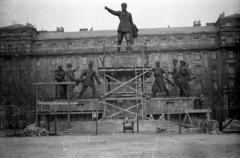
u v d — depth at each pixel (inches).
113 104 1150.3
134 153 485.4
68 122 1017.5
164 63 2709.2
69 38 2785.4
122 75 1193.4
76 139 720.3
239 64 2503.7
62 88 1208.8
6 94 1662.2
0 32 2684.5
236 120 1234.0
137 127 878.4
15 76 1902.1
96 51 2721.5
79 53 2726.4
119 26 1209.4
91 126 956.0
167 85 2405.3
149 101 1167.6
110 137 752.3
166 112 1163.3
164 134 833.5
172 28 2839.6
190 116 1128.8
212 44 2645.2
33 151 526.3
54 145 607.8
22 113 1473.9
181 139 685.3
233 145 573.0
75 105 1155.3
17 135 895.7
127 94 1154.0
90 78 1194.6
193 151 501.4
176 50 2706.7
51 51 2746.1
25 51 2650.1
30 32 2699.3
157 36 2770.7
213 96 1740.9
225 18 2576.3
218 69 2546.8
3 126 1476.4
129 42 1204.5
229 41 2564.0
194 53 2687.0
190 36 2743.6
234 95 1738.4
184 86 1222.3
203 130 922.7
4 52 2527.1
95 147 563.8
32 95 1718.8
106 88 1193.4
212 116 1497.3
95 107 1147.3
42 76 2361.0
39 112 1138.0
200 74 2623.0
